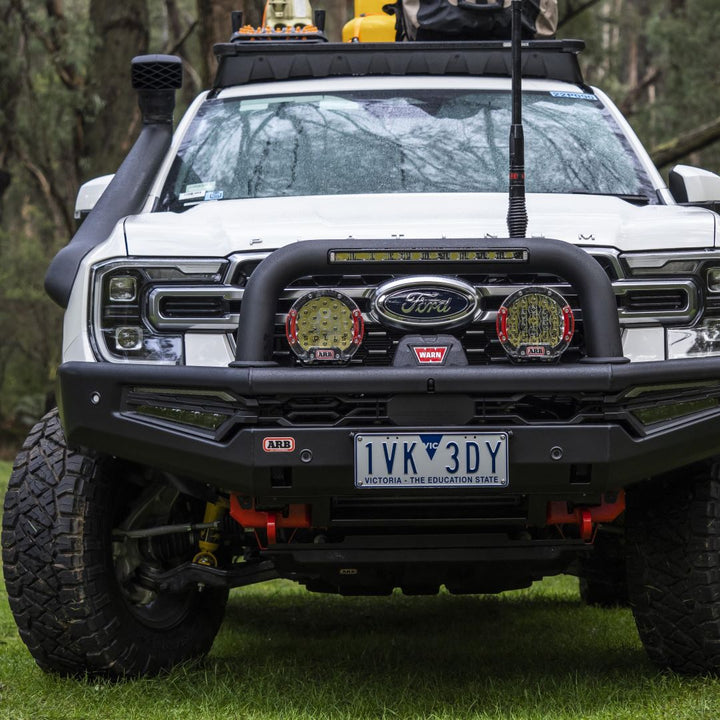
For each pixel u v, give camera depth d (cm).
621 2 3822
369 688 718
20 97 3284
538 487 627
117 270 667
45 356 3784
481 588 729
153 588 739
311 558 667
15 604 710
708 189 789
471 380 615
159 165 808
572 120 849
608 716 630
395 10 1047
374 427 617
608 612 1033
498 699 681
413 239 637
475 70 888
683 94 3250
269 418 625
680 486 699
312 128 827
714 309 672
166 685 711
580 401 629
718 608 695
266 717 638
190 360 662
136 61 822
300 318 629
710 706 641
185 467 642
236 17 996
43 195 3691
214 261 665
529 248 635
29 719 636
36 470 711
